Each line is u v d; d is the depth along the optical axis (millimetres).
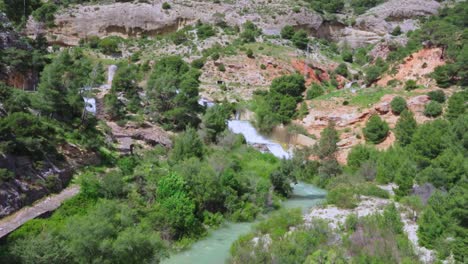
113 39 108062
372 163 62188
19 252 22797
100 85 64938
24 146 34781
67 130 43062
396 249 29578
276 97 82438
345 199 46344
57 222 30656
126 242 24844
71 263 23594
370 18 137250
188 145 50875
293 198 53906
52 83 42625
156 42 110188
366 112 75000
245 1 129750
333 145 67062
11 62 49969
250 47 103562
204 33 109812
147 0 123375
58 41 108125
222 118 67562
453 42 80125
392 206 41031
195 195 40719
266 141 77375
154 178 39875
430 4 145500
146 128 56125
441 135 57562
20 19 102312
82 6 116938
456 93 69875
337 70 102188
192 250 34844
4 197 30266
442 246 30578
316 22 126062
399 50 98375
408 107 72500
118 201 34844
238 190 45969
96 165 42031
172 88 63531
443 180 46094
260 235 35750
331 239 32062
